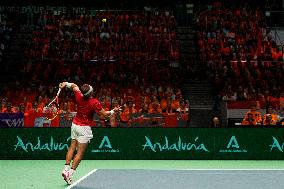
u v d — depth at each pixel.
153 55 26.22
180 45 27.91
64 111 17.88
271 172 10.56
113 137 14.04
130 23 29.20
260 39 28.14
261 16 31.97
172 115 17.89
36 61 25.62
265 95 21.39
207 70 24.75
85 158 13.99
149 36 27.64
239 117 19.36
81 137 8.75
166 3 34.16
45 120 16.97
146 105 19.11
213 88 23.41
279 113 18.31
